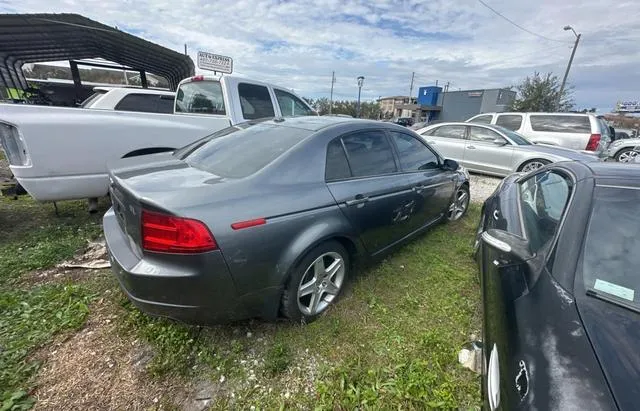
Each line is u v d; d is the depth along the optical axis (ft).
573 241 4.88
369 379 6.05
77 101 43.42
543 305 4.32
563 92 73.82
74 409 5.28
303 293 7.20
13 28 31.04
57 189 10.28
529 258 5.23
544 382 3.43
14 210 13.51
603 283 4.35
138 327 7.07
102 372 5.98
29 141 9.56
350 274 8.98
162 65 47.80
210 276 5.52
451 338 7.14
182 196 5.50
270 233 6.14
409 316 7.87
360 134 8.87
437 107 144.15
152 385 5.79
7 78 45.06
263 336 7.01
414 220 10.67
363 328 7.41
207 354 6.44
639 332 3.73
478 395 5.75
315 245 6.98
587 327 3.84
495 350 4.48
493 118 30.45
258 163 6.89
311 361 6.44
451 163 12.21
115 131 11.22
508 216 8.04
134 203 5.60
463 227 13.78
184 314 5.78
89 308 7.62
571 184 6.14
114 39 34.50
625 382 3.22
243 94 14.99
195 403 5.53
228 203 5.75
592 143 25.18
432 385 5.91
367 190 8.26
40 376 5.81
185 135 12.96
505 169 22.95
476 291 9.04
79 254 10.09
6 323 6.94
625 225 4.93
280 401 5.63
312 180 7.17
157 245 5.36
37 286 8.36
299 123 8.75
